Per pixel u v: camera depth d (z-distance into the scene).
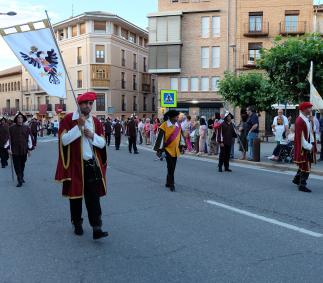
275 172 12.48
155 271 4.45
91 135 5.23
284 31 36.03
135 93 57.06
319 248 5.16
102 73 50.72
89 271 4.49
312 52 16.67
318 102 12.40
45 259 4.89
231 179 11.01
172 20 38.72
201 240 5.51
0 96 72.25
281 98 17.91
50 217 6.96
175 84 39.69
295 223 6.35
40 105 57.81
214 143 17.84
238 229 6.03
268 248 5.16
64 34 54.34
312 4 35.72
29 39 5.62
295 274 4.31
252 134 15.16
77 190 5.26
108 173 12.51
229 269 4.46
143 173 12.48
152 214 7.02
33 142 10.66
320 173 11.77
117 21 51.47
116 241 5.54
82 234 5.89
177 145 9.45
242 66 37.09
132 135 20.48
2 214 7.24
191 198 8.39
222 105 38.03
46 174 12.55
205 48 38.66
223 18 37.75
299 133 8.98
